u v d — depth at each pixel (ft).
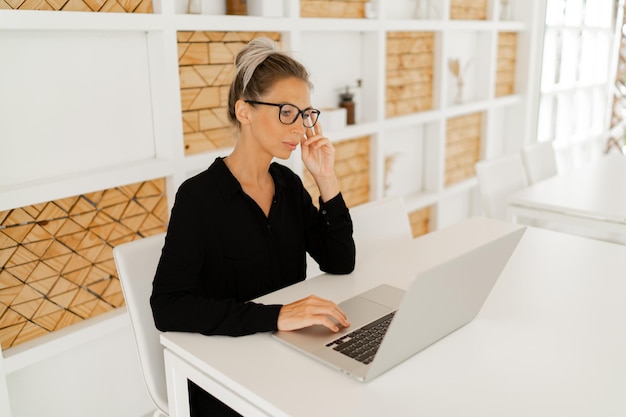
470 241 5.83
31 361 5.75
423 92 10.96
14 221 5.67
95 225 6.33
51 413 6.31
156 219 6.91
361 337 3.82
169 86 6.56
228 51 7.27
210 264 4.52
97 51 6.15
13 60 5.53
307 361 3.59
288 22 7.69
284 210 4.90
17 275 5.77
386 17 9.93
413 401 3.17
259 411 3.27
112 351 6.77
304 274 5.18
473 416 3.04
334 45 9.11
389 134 10.62
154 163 6.58
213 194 4.44
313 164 4.92
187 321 3.95
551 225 11.37
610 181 8.43
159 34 6.41
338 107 9.40
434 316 3.51
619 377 3.42
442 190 11.71
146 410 7.27
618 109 13.56
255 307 3.99
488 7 12.24
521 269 5.10
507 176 8.61
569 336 3.90
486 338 3.87
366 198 10.10
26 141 5.75
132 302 4.56
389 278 4.93
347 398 3.19
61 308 6.16
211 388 3.62
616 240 10.80
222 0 7.34
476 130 12.85
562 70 13.83
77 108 6.10
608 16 13.20
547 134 14.32
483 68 12.51
